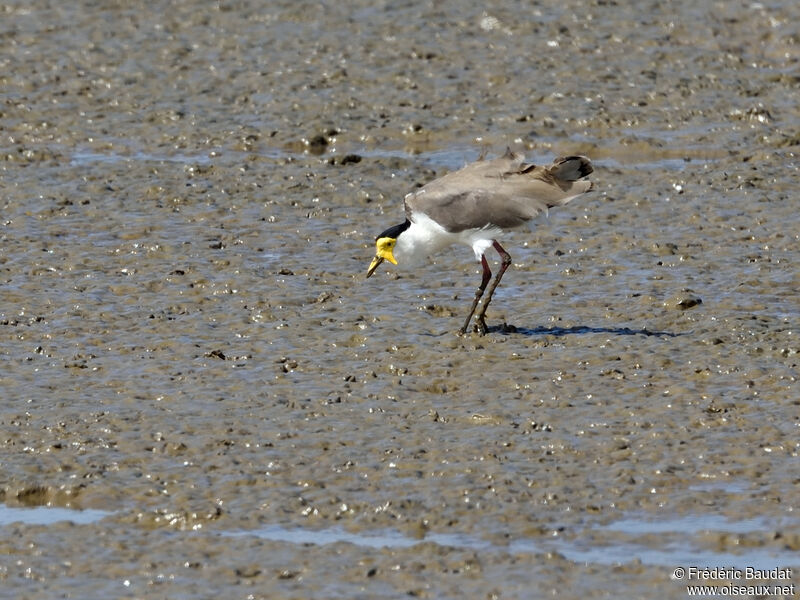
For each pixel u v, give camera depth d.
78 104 24.72
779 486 11.57
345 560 10.52
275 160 21.95
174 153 22.47
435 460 12.08
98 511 11.46
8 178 20.94
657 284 16.83
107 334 15.20
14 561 10.62
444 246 15.20
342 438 12.54
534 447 12.31
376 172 21.34
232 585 10.22
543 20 29.36
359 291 16.67
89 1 31.42
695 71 26.23
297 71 26.30
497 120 23.83
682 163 21.95
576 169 14.62
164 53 27.55
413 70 26.23
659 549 10.67
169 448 12.34
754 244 18.25
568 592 10.05
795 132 23.03
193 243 18.33
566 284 16.89
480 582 10.20
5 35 28.83
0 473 11.94
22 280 16.94
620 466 11.93
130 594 10.12
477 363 14.29
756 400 13.23
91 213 19.50
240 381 13.87
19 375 14.02
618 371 13.98
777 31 28.53
